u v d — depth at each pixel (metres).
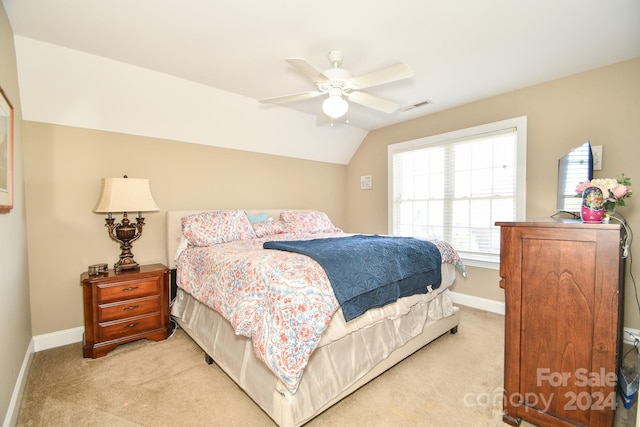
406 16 1.77
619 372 1.63
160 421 1.54
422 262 2.18
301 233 3.39
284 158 4.00
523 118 2.88
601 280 1.25
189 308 2.49
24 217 2.18
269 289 1.50
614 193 1.42
